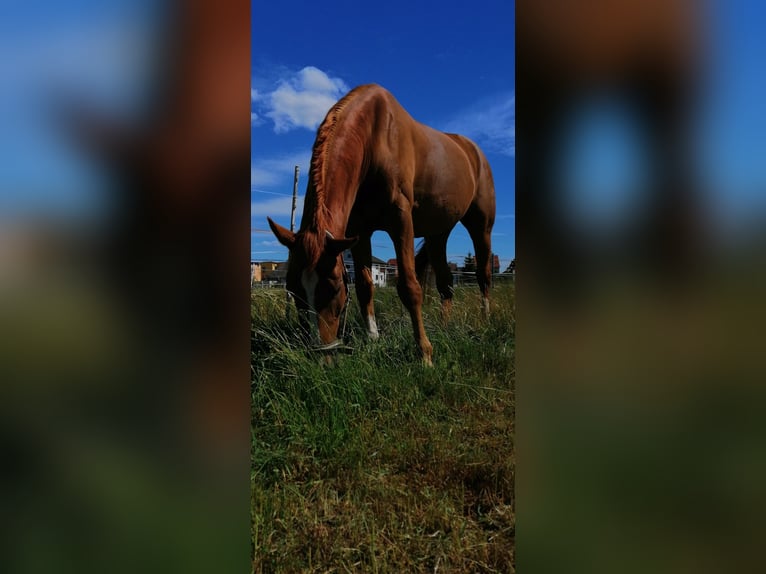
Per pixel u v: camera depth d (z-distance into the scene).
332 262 2.85
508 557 1.41
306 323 2.83
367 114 3.46
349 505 1.69
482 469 1.90
